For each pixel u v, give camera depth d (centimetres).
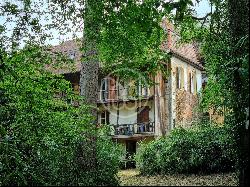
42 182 867
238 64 722
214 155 1473
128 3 827
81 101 1111
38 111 838
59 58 827
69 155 995
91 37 1002
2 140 796
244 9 741
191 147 1522
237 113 722
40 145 896
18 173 812
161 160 1551
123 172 1869
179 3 725
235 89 723
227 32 871
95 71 1160
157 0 802
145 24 838
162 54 1299
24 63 770
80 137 1000
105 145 1246
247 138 688
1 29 888
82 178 930
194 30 1323
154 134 2805
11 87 764
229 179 1044
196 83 3269
